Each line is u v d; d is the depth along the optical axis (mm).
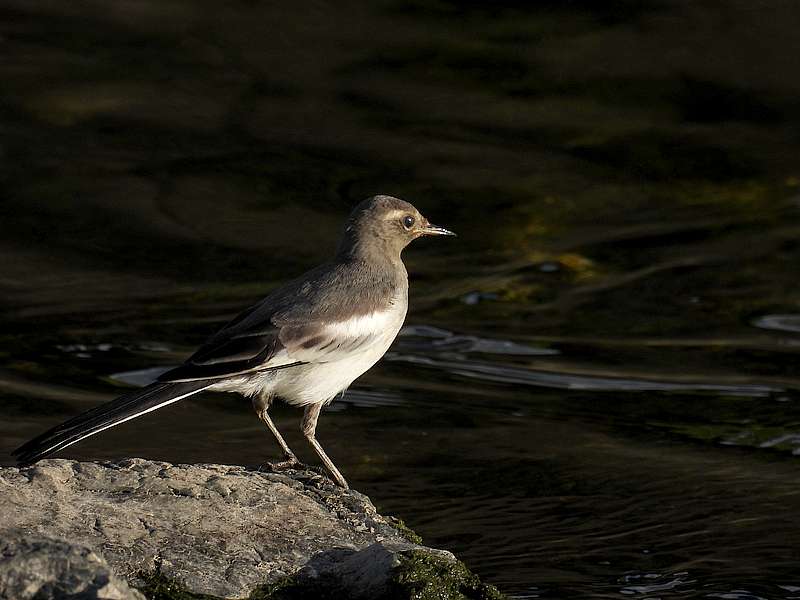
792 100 21531
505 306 16594
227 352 9992
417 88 21797
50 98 20797
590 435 13242
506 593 9938
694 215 19125
